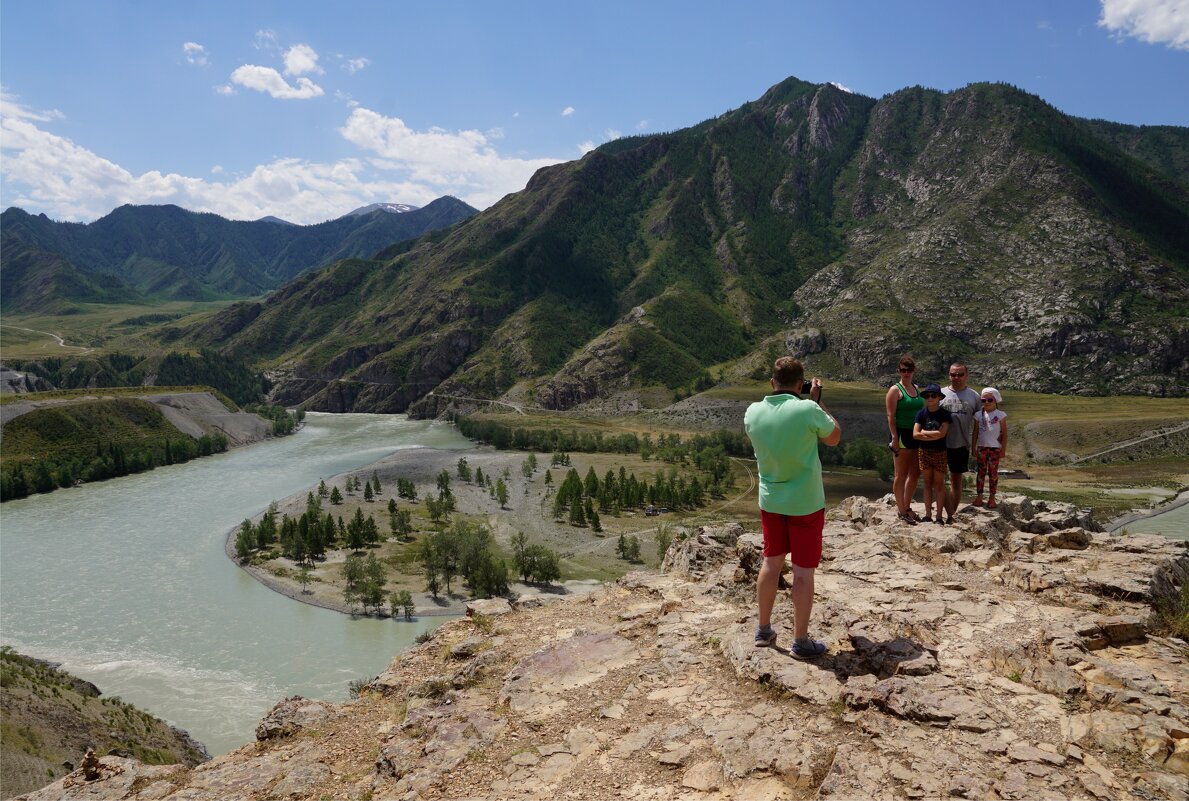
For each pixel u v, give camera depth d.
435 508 123.75
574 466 173.12
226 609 80.31
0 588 86.56
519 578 92.25
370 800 7.75
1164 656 8.17
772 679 8.21
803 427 8.34
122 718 51.72
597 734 7.96
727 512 130.00
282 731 10.31
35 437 163.75
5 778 37.84
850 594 10.93
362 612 80.00
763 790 6.50
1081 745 6.51
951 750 6.55
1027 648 8.30
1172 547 11.54
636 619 11.55
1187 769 6.05
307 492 141.62
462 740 8.33
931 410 13.66
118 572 92.81
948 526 13.72
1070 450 166.38
